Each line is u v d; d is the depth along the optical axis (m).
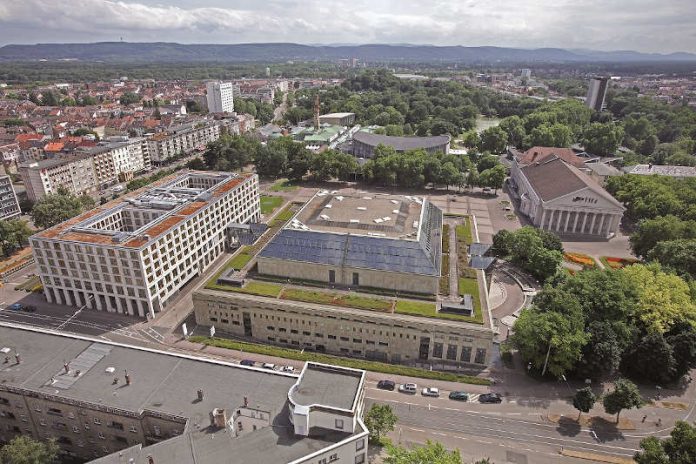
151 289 149.62
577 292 133.38
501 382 121.25
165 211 178.25
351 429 81.00
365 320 128.88
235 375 96.00
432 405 112.69
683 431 86.25
